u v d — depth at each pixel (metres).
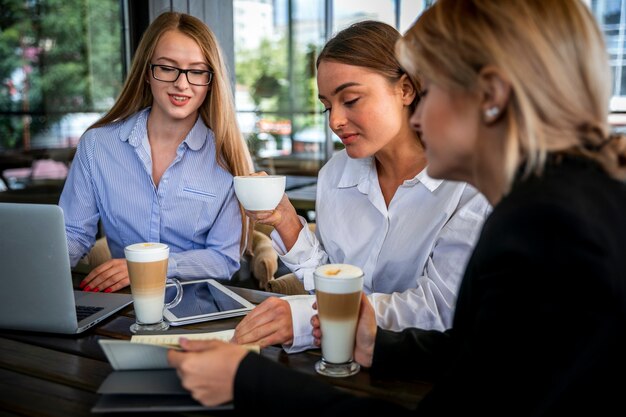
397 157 1.49
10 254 1.15
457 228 1.34
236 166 1.89
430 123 0.75
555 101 0.67
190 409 0.83
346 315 0.98
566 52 0.66
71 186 1.90
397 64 1.33
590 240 0.60
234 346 0.84
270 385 0.77
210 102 1.87
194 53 1.76
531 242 0.61
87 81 4.98
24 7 4.90
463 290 0.80
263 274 2.08
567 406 0.61
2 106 5.06
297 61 5.64
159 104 1.80
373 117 1.34
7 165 5.02
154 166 1.88
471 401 0.65
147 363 0.91
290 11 5.55
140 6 3.00
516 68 0.66
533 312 0.60
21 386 0.96
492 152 0.72
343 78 1.32
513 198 0.66
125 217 1.88
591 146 0.70
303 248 1.51
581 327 0.58
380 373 0.98
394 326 1.19
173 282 1.53
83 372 1.02
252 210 1.31
